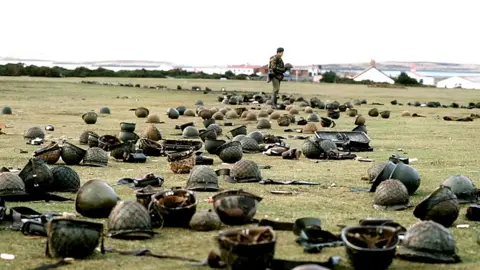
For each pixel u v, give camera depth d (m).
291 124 33.62
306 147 20.81
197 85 73.50
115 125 31.17
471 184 14.05
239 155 19.23
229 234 8.91
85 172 17.27
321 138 21.50
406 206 13.37
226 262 8.73
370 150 23.27
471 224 12.16
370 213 12.92
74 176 14.47
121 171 17.56
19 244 10.30
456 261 9.69
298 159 20.58
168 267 9.30
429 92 73.38
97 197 11.89
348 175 17.55
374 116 40.59
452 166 19.78
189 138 25.81
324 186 15.89
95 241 9.74
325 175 17.50
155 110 41.41
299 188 15.62
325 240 10.33
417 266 9.44
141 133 27.50
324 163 19.81
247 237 8.92
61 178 14.30
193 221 11.26
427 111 45.84
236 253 8.57
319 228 10.45
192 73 103.31
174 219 11.34
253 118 35.06
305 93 65.00
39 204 13.09
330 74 101.62
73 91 56.00
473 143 26.33
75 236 9.55
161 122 33.38
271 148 21.48
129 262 9.51
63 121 32.56
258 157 20.94
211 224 11.23
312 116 35.31
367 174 16.97
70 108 40.69
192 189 14.76
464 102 56.97
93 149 18.50
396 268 9.34
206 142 21.14
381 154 22.33
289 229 11.23
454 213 11.78
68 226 9.59
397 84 97.50
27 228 10.80
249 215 11.70
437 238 9.70
